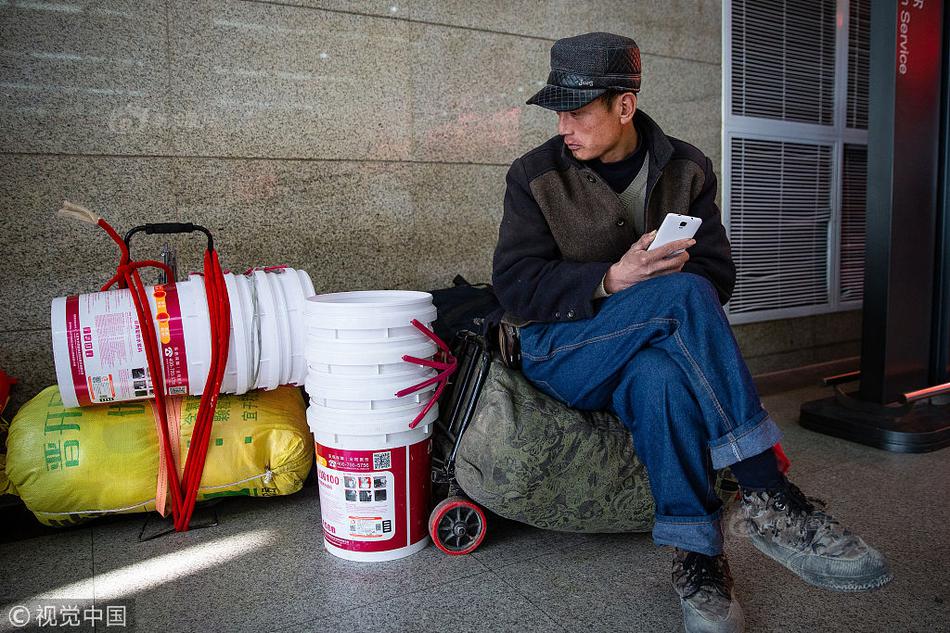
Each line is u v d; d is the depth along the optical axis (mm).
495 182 3391
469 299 2770
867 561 1579
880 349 3133
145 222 2695
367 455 1964
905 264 3125
